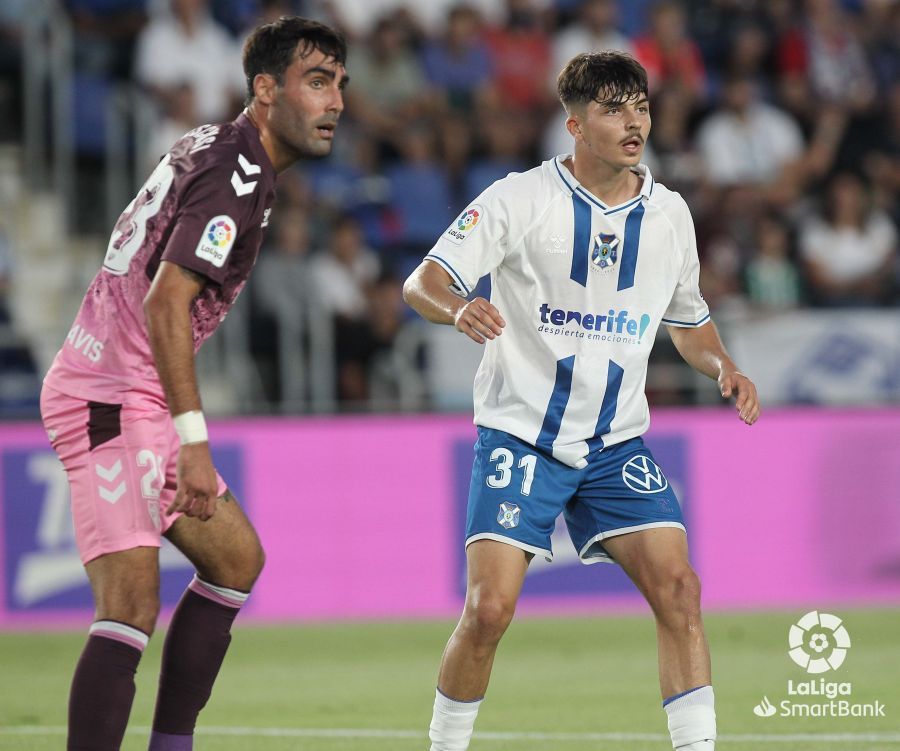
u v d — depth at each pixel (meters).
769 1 47.69
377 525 31.09
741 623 29.02
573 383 14.26
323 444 30.98
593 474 14.30
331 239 39.16
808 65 46.66
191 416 12.16
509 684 22.27
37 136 41.47
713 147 43.56
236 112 42.50
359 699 21.09
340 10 44.81
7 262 38.97
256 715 19.70
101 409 12.82
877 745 17.05
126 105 41.25
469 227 14.19
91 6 42.94
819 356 35.78
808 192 44.78
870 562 31.94
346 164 41.81
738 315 35.97
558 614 30.58
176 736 13.50
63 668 24.52
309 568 30.78
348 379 36.72
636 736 17.72
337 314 36.72
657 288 14.53
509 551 13.73
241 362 36.69
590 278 14.28
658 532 13.88
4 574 29.44
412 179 41.81
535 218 14.21
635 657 25.00
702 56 47.75
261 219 13.08
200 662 13.48
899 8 49.06
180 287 12.25
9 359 36.53
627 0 48.31
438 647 26.58
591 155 14.12
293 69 13.10
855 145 46.12
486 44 45.38
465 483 31.45
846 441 32.00
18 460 29.56
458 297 13.76
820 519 31.81
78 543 12.88
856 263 41.66
